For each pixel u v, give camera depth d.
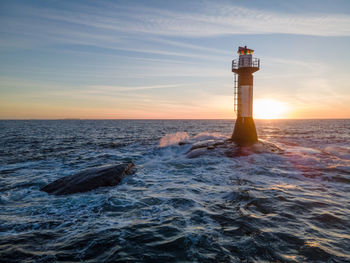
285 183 8.92
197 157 14.23
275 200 6.97
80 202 7.21
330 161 12.88
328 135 35.19
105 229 5.23
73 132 44.47
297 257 4.04
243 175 10.23
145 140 28.81
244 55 17.31
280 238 4.69
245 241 4.58
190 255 4.14
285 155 14.20
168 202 7.00
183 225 5.35
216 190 8.15
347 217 5.72
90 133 41.91
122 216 6.01
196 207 6.52
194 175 10.48
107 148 21.53
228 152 14.75
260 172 10.67
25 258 4.11
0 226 5.50
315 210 6.18
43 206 6.93
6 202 7.42
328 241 4.57
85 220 5.80
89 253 4.26
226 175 10.30
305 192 7.79
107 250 4.35
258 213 6.00
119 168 10.71
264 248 4.32
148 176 10.55
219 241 4.60
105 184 9.04
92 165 13.81
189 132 44.12
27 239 4.82
